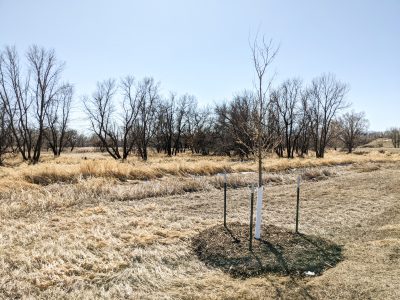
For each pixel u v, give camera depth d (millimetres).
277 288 5066
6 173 14672
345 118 61875
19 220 8336
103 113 40281
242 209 10664
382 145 96625
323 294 4883
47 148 67875
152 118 47531
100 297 4742
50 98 33250
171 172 17250
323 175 19328
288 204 11469
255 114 7625
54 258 5797
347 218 9445
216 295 4852
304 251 6418
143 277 5355
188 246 6789
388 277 5328
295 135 50469
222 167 19406
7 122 32594
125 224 8117
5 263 5512
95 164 15672
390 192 13742
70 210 9750
